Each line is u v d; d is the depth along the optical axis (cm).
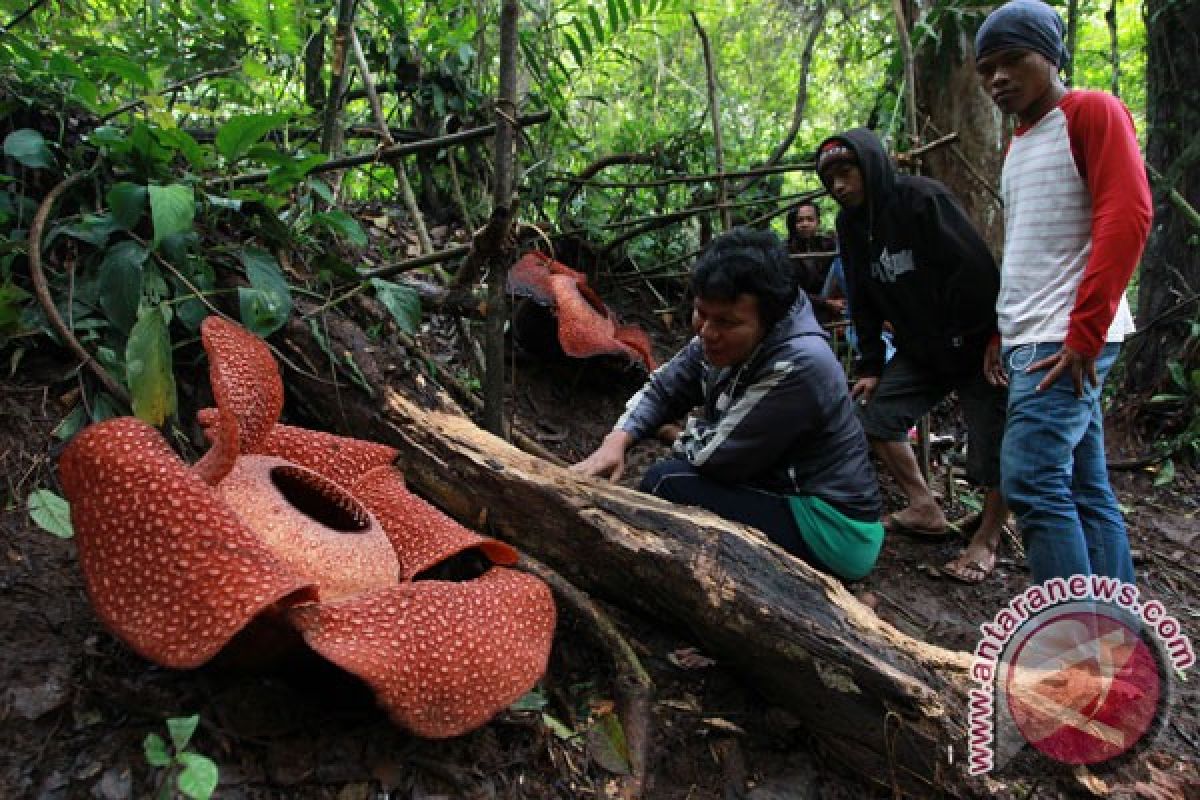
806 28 672
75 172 238
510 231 250
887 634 198
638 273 456
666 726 202
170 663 129
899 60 435
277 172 246
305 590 137
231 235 264
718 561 199
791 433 225
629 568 204
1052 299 236
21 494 195
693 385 262
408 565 175
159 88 263
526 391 371
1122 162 217
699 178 411
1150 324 465
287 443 194
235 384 177
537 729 183
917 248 288
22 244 216
